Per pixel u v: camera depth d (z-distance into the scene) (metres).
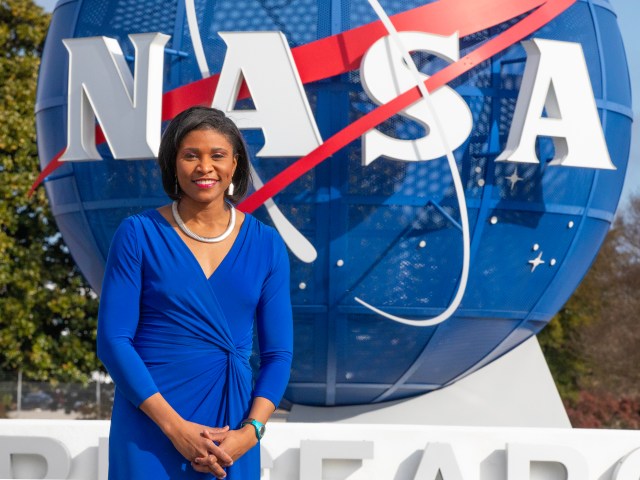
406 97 10.13
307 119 10.09
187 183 4.88
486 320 11.41
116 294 4.82
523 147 10.40
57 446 9.35
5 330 28.30
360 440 9.24
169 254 4.87
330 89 10.43
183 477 4.80
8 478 9.41
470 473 9.33
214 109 5.04
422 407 12.40
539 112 10.46
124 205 11.16
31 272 28.50
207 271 4.90
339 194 10.49
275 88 10.11
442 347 11.47
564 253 11.59
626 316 42.72
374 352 11.30
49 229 29.69
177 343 4.84
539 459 9.19
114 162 11.09
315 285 10.77
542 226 11.23
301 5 10.53
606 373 42.66
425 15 10.42
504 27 10.85
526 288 11.48
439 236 10.72
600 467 9.34
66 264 30.52
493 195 10.80
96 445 9.38
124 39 11.07
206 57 10.62
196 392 4.83
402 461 9.31
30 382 32.59
